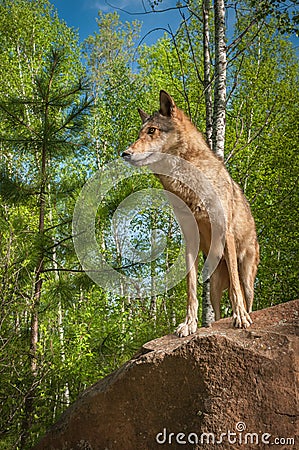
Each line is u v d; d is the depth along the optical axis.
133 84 19.14
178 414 3.82
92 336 9.89
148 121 4.96
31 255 7.48
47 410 6.92
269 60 16.50
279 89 16.19
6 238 7.33
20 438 6.41
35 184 8.23
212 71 14.08
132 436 4.00
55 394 7.54
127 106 18.36
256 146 15.81
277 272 14.59
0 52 18.62
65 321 11.05
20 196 8.05
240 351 3.76
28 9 19.62
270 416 3.63
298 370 3.71
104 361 8.98
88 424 4.25
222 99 8.91
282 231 14.95
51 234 8.62
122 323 10.79
